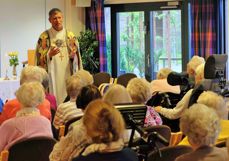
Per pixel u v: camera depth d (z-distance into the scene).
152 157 2.22
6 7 7.74
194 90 3.64
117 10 9.24
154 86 4.61
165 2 8.84
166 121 3.97
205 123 2.00
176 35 8.84
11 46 7.85
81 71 3.94
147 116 3.22
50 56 5.23
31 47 8.27
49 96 4.18
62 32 5.40
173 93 4.32
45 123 2.86
